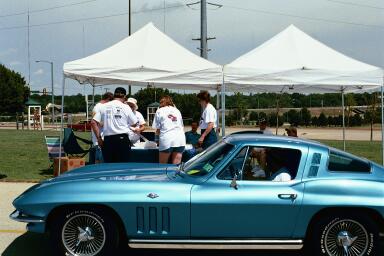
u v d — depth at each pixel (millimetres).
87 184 5008
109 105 8367
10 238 6137
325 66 9758
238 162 5070
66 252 4949
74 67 9930
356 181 5035
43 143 22641
